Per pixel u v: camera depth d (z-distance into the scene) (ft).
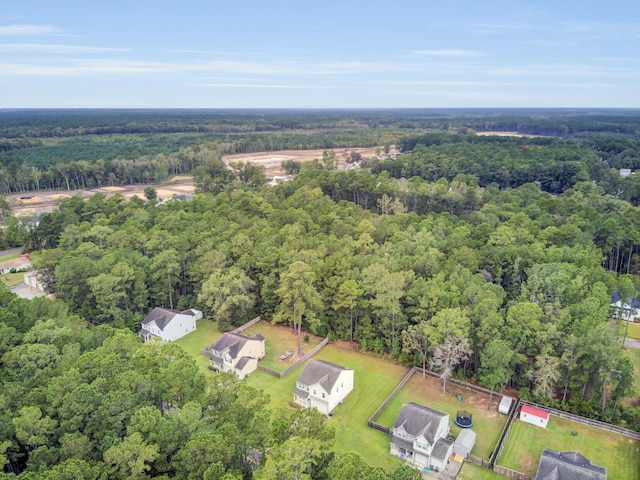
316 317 223.10
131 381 131.13
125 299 233.35
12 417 121.80
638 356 204.33
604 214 325.42
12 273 311.47
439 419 145.89
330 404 168.14
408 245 257.14
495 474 139.13
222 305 222.89
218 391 132.67
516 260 233.35
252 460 116.16
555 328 168.45
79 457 109.60
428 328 180.14
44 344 157.48
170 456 115.34
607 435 156.25
